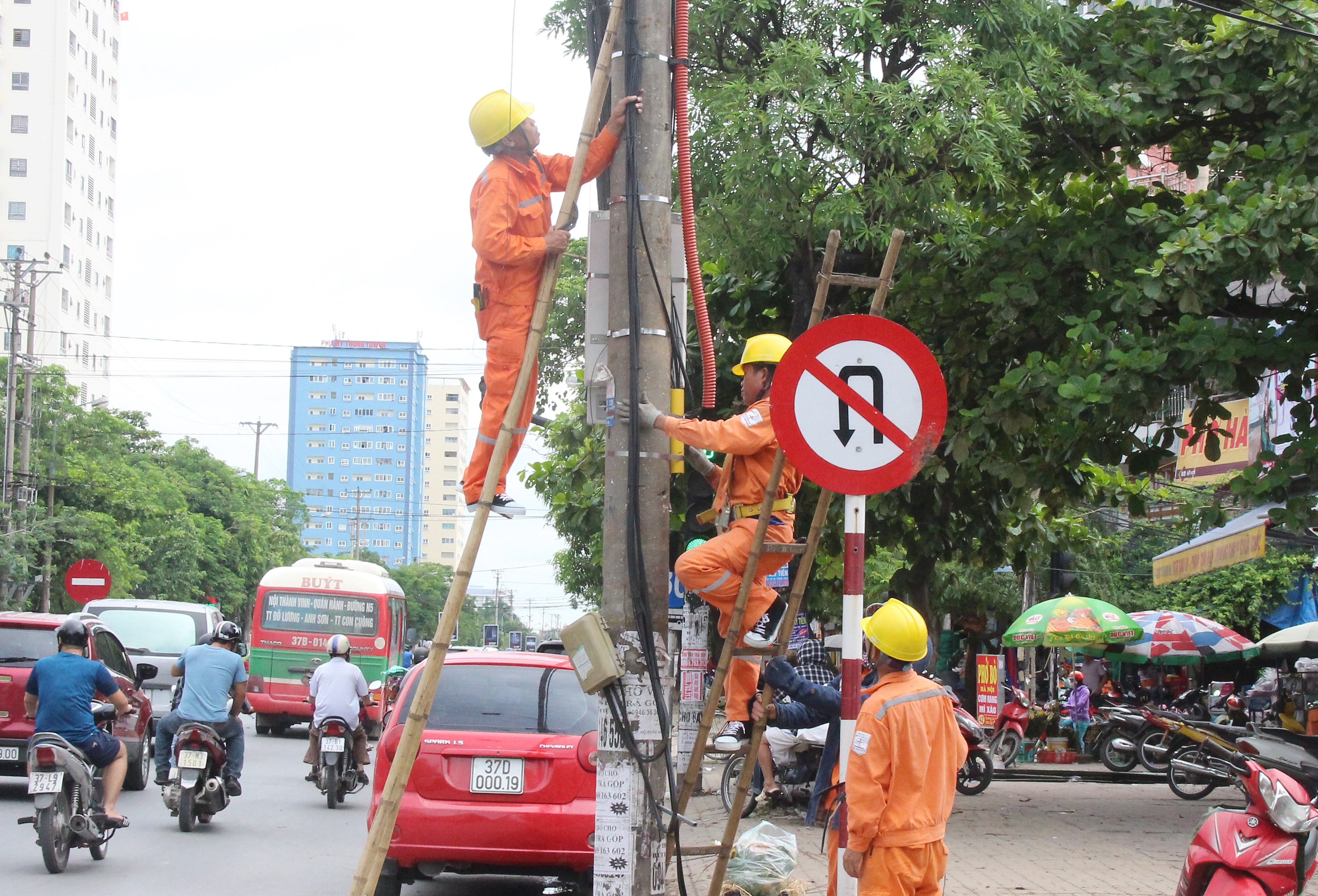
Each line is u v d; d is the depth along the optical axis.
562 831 7.49
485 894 9.21
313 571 24.69
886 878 4.98
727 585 5.03
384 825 4.42
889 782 5.01
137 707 13.84
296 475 172.38
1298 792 5.97
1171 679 27.44
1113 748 18.02
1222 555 13.55
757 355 5.44
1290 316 11.32
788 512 5.26
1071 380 10.67
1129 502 13.30
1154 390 10.62
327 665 13.50
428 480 184.50
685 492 13.07
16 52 79.69
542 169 5.20
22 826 11.36
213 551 56.84
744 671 5.73
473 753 7.58
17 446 41.50
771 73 11.05
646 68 5.15
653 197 5.09
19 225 78.69
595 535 16.38
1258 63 11.84
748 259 11.80
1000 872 9.53
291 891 8.92
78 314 83.12
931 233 12.08
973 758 15.27
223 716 11.50
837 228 11.39
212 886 9.01
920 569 14.77
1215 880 6.09
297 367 172.62
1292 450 10.40
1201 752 15.05
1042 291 12.12
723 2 11.48
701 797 14.75
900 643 5.19
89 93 85.31
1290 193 9.85
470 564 4.62
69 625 9.70
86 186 84.81
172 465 60.12
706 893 9.16
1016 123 11.44
